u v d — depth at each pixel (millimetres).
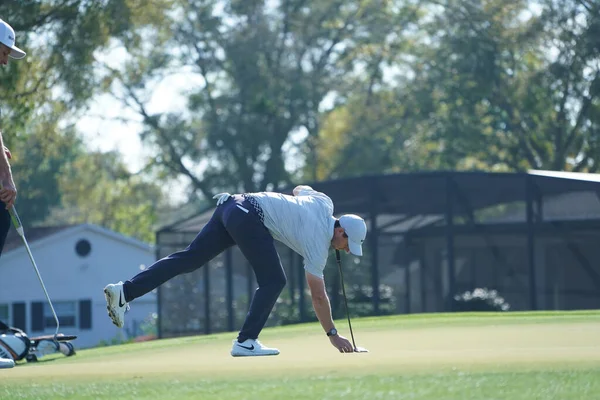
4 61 16766
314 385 9773
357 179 72312
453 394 9078
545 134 110625
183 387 10078
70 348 22672
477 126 112562
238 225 15086
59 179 134500
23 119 62219
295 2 122125
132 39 64625
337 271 79750
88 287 108375
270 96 115312
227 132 115500
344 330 23219
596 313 29875
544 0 101625
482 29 106250
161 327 85250
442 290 79812
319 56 123625
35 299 104375
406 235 80188
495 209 70688
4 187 16156
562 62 102188
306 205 15383
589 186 63906
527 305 73312
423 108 116125
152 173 126938
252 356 14820
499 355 11742
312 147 122875
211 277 86438
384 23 120688
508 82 108938
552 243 72188
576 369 10398
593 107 103125
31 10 57656
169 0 64500
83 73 62219
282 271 15328
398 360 11445
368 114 121938
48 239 104750
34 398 9859
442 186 70188
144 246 112562
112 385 10453
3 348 19906
